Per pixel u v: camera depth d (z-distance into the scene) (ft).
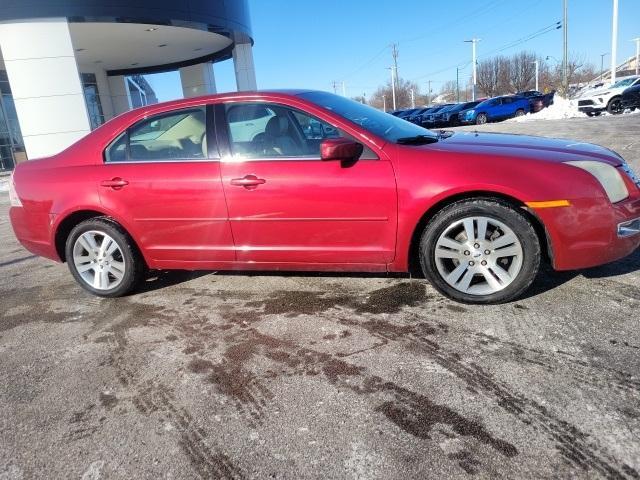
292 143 11.45
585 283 11.21
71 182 12.92
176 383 8.82
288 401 7.99
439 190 10.09
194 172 11.83
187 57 65.05
